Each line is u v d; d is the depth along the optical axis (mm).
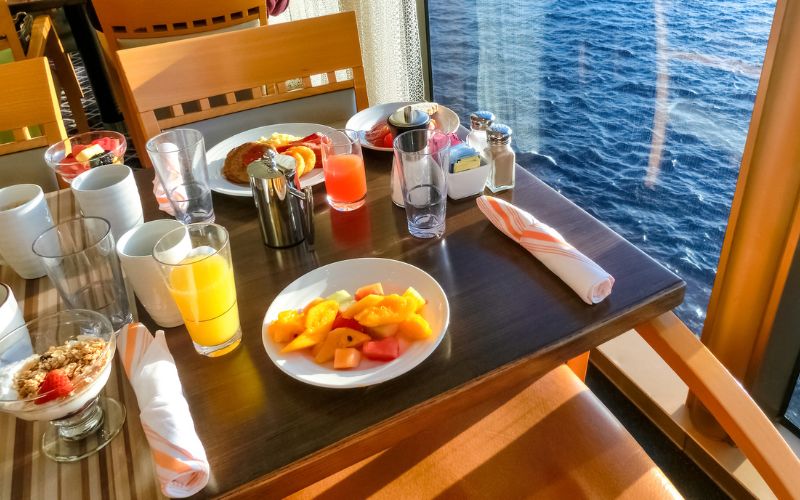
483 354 709
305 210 917
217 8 1858
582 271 766
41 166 1292
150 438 591
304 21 1369
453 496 899
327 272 843
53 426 668
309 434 635
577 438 963
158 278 759
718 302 1176
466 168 998
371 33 2166
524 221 874
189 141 1067
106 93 3062
